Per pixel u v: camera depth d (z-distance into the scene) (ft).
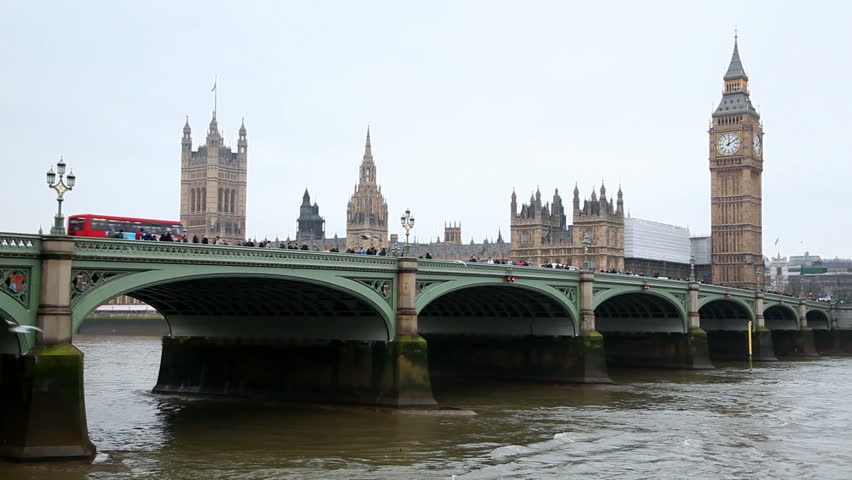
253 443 186.39
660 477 163.22
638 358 410.31
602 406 257.55
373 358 230.27
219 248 179.83
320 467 164.35
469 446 187.11
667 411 248.11
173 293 223.92
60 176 156.15
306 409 229.86
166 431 199.31
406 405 225.35
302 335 242.78
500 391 294.05
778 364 460.96
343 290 210.79
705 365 400.06
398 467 165.48
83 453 153.17
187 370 263.08
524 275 278.67
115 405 238.89
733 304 471.62
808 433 213.46
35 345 150.61
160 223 238.68
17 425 150.82
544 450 185.16
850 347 613.11
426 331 348.79
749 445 196.44
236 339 254.68
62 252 152.05
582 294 315.58
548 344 320.91
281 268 192.95
